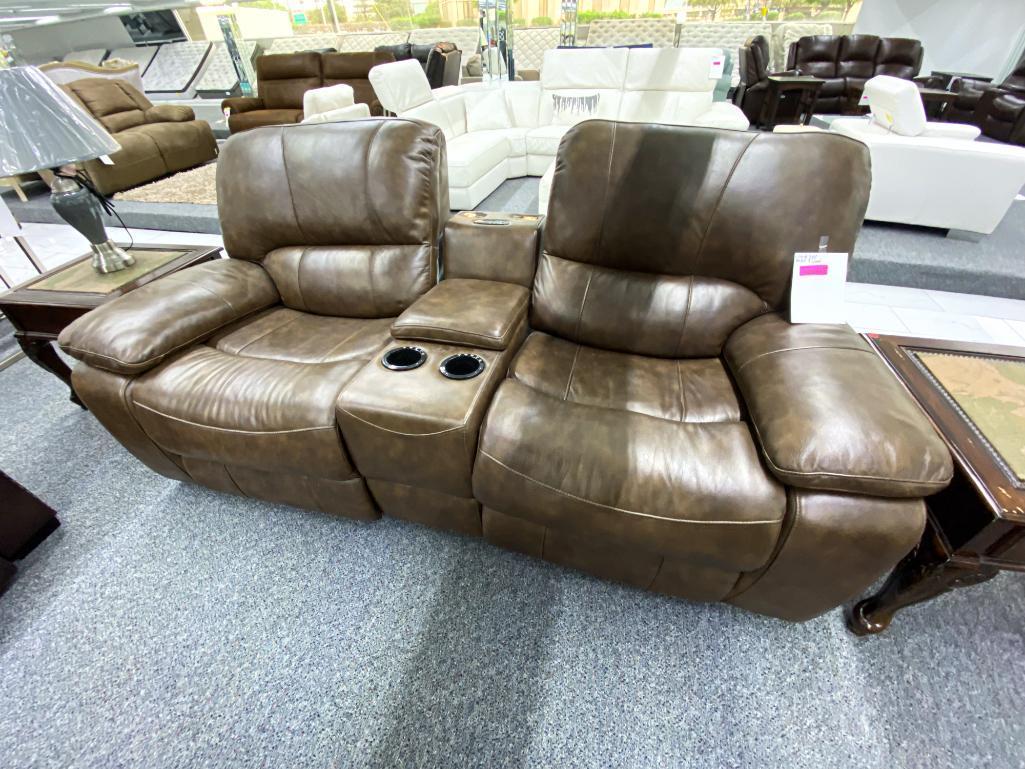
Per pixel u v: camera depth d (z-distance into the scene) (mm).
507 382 1067
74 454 1558
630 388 1136
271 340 1354
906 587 914
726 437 909
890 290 2400
